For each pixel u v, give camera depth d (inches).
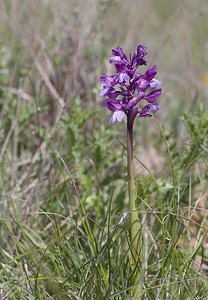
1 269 189.0
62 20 309.6
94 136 239.1
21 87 271.3
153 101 166.2
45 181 231.3
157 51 326.0
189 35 364.2
